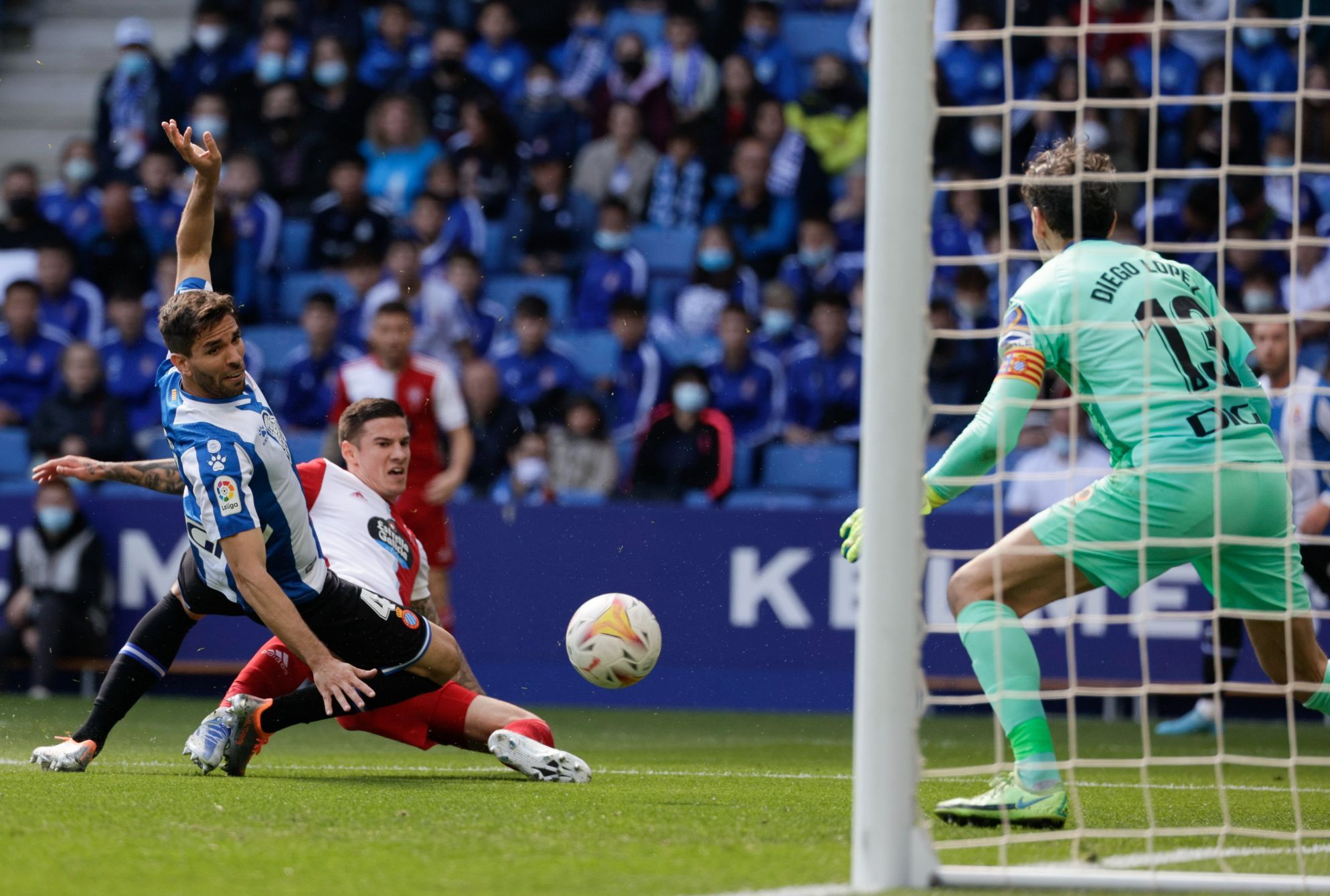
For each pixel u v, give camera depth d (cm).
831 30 4603
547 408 3566
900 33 955
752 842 1087
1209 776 1880
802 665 3058
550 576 3109
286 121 4269
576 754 2136
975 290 3569
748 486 3538
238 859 963
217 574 1395
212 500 1344
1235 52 4228
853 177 4131
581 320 3953
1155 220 3925
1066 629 2980
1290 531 1228
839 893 889
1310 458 2594
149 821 1120
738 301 3925
